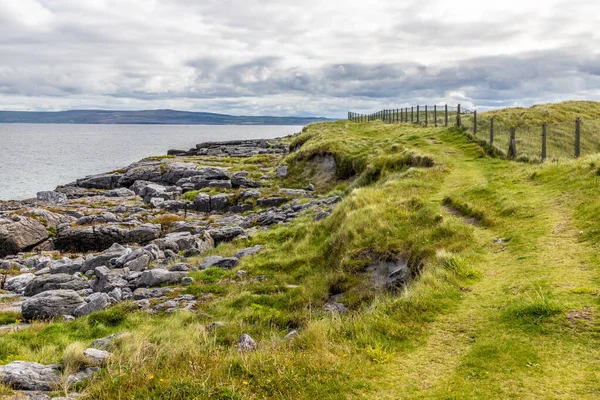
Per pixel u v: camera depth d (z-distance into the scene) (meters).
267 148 111.06
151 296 21.17
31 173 131.50
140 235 38.72
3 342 14.91
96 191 68.69
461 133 46.19
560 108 62.41
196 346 11.21
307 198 46.94
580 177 20.27
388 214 22.22
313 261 23.12
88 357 11.05
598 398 6.50
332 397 7.28
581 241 13.68
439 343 9.03
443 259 14.63
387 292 16.44
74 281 24.98
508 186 22.53
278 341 11.13
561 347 8.09
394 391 7.34
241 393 7.53
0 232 38.47
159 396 7.60
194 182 63.56
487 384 7.25
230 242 31.84
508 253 14.37
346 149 54.97
